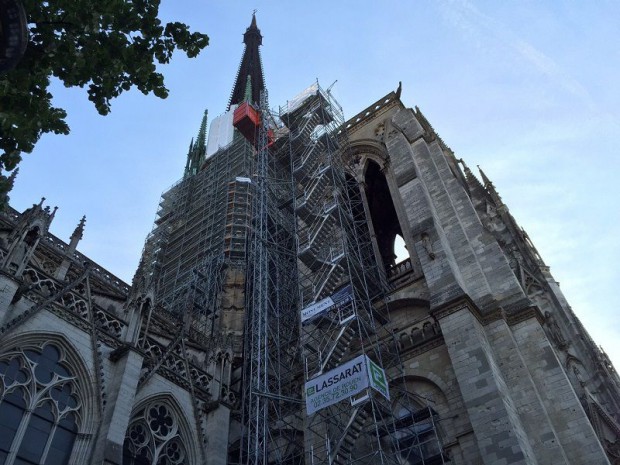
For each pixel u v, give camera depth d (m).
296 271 44.97
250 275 49.59
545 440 25.34
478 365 27.36
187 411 31.73
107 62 15.71
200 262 57.81
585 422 25.62
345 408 30.67
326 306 33.75
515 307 31.36
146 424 29.39
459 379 27.53
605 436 30.12
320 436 28.92
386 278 39.03
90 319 28.80
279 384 34.94
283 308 43.91
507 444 24.17
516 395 27.34
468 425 27.31
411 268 37.75
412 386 30.98
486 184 50.81
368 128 51.22
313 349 35.25
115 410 26.30
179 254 62.47
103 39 15.61
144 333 32.22
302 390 35.34
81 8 15.06
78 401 26.61
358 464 29.48
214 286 53.62
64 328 27.39
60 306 27.62
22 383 24.78
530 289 40.12
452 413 28.33
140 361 29.08
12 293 25.06
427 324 32.38
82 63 15.40
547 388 27.53
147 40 16.20
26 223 27.98
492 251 35.03
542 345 29.06
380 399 31.00
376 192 55.22
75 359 27.23
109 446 24.95
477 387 26.67
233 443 37.03
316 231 40.38
